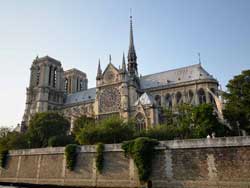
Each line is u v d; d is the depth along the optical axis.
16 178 57.28
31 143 77.44
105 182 43.69
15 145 77.31
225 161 34.62
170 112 75.06
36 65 130.62
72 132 81.31
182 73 99.12
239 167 33.44
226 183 33.75
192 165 36.91
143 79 109.31
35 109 117.38
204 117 54.72
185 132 59.47
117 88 93.56
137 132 63.81
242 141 34.03
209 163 35.69
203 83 89.19
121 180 42.12
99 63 104.31
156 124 72.56
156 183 38.84
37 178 53.22
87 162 47.38
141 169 39.84
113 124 62.09
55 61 132.12
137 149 41.12
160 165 39.47
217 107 76.12
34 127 79.12
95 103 98.44
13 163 60.09
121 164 43.19
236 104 54.97
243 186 32.53
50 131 78.62
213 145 36.03
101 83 99.12
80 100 122.88
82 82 154.25
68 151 49.97
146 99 81.19
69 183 47.84
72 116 95.94
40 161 54.59
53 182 50.25
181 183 36.91
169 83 98.06
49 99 121.94
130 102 89.62
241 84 56.16
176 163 38.22
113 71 97.00
